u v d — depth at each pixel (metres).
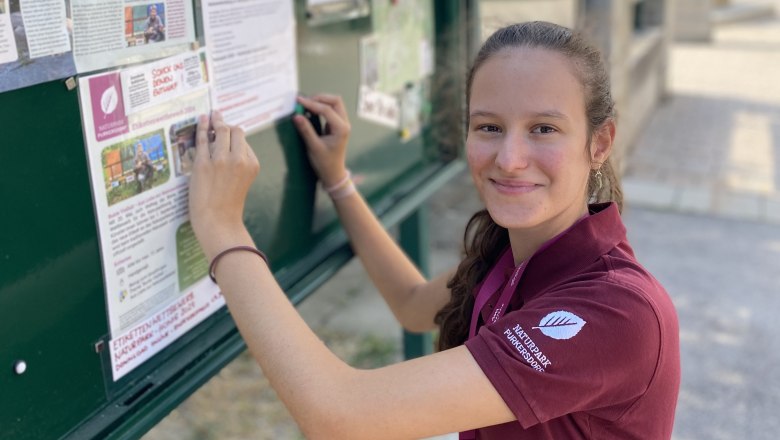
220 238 1.32
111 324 1.30
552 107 1.18
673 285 4.55
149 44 1.30
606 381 1.11
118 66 1.25
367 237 1.79
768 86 10.08
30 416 1.17
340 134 1.79
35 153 1.13
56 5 1.13
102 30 1.21
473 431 1.34
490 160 1.23
